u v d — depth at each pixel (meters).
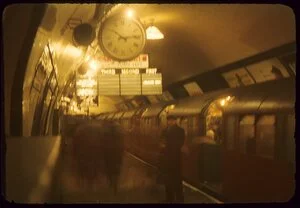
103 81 18.80
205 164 15.83
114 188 14.55
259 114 11.72
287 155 10.11
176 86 20.23
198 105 17.34
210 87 17.81
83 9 8.68
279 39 10.91
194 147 16.80
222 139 14.73
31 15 6.30
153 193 14.48
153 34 13.59
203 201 13.05
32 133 8.99
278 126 10.55
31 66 7.11
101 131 15.31
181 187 10.14
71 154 19.73
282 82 11.18
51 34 8.38
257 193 11.52
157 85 19.08
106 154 15.09
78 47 11.93
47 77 11.05
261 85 12.55
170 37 14.88
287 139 10.14
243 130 12.81
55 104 17.64
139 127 27.20
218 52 14.77
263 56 12.52
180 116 19.41
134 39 11.27
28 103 7.51
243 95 13.44
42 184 8.90
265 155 11.25
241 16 10.85
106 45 11.13
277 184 10.45
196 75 18.12
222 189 13.88
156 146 22.52
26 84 6.96
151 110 24.73
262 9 9.75
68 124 21.45
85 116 26.47
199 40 14.56
